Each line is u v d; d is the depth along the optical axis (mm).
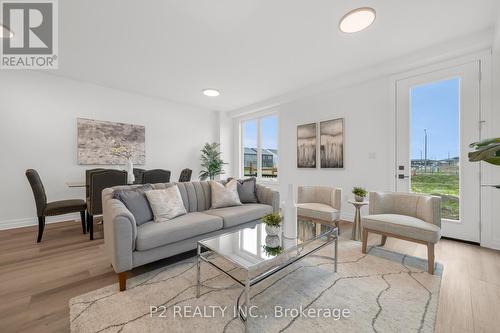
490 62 2586
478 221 2693
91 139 4105
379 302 1630
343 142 3953
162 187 2764
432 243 2037
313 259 2344
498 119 2543
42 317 1470
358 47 2848
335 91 4082
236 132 6273
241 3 2064
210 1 2041
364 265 2209
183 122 5453
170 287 1819
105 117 4285
